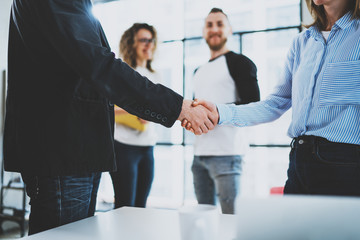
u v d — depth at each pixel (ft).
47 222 2.37
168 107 2.50
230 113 3.55
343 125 2.62
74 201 2.53
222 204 5.52
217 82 5.67
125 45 6.70
